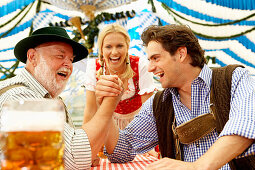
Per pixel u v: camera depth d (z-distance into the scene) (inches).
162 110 49.9
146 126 53.8
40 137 16.0
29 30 173.5
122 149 52.4
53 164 16.2
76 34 153.8
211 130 42.9
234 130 33.7
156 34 45.8
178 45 44.9
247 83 41.4
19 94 40.2
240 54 171.0
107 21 160.6
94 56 154.5
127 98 94.2
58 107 17.0
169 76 46.3
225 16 167.5
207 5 165.8
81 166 35.9
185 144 46.4
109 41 86.8
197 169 30.9
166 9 168.2
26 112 16.0
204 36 171.0
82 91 175.5
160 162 31.8
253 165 38.1
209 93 45.0
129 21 167.3
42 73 50.1
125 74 91.8
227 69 45.0
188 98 48.6
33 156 15.8
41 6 171.0
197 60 46.2
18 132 15.8
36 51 50.9
